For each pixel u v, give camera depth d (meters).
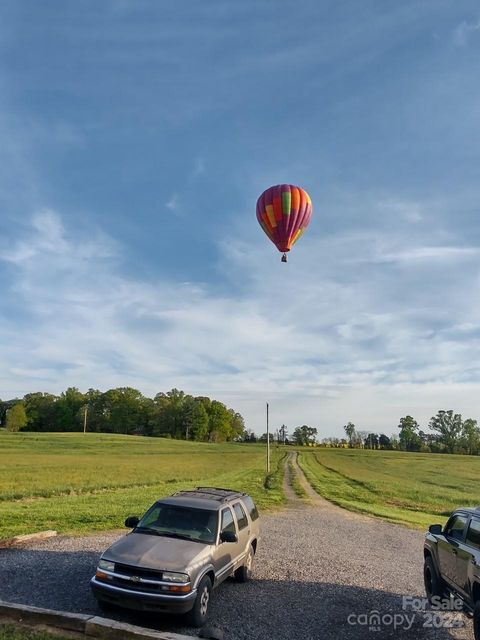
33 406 153.25
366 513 25.31
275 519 20.61
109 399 155.50
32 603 7.85
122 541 8.07
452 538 8.48
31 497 23.61
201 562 7.63
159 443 119.62
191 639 6.21
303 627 7.77
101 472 40.56
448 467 97.31
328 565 12.31
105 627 6.38
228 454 101.69
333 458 116.81
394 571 12.16
